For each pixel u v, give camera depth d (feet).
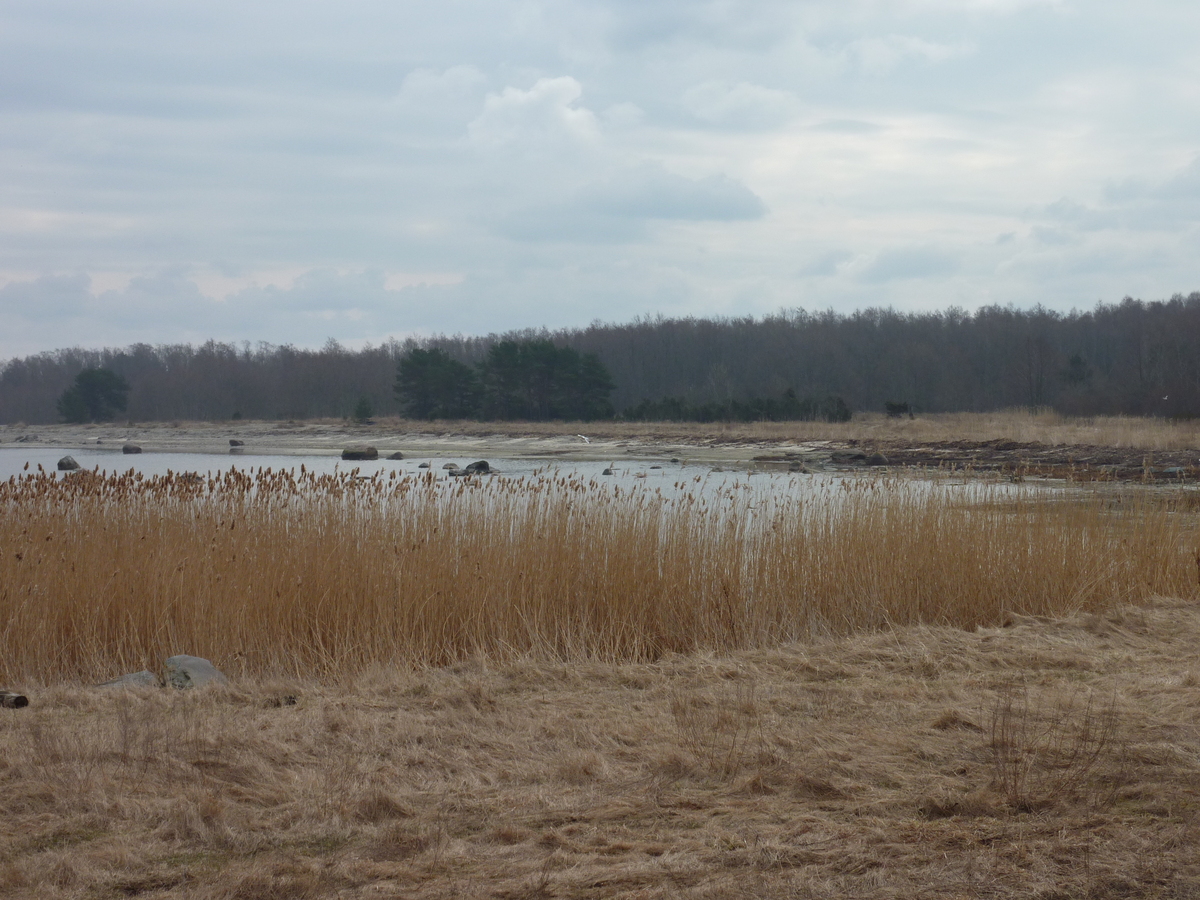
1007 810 12.43
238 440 176.14
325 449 156.76
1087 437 110.01
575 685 20.97
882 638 24.84
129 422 278.46
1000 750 14.64
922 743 15.21
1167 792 12.67
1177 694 17.38
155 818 12.83
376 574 26.43
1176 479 72.33
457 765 14.94
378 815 12.93
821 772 13.98
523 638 26.63
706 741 15.60
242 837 12.20
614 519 29.63
